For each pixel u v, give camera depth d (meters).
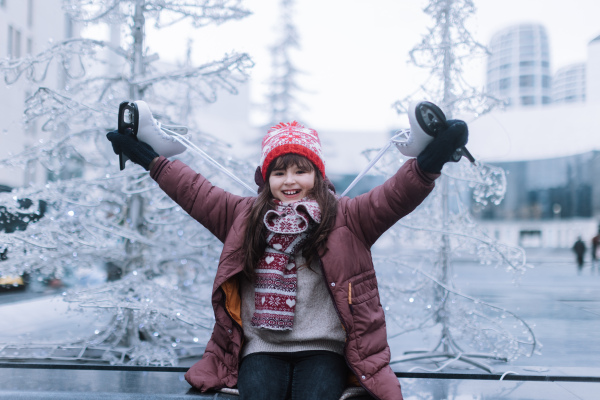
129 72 3.24
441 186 3.18
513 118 37.81
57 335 3.61
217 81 3.13
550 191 36.34
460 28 3.01
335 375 1.90
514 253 2.87
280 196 2.09
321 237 1.96
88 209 3.02
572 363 2.97
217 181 3.27
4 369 2.58
